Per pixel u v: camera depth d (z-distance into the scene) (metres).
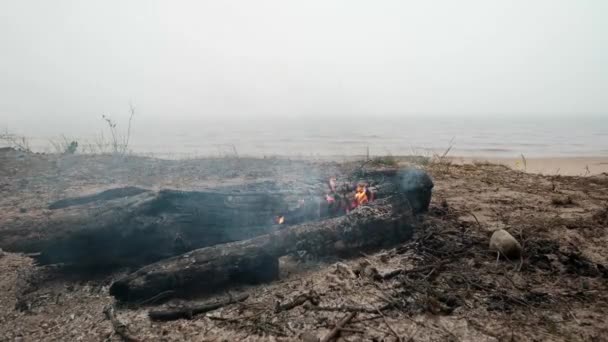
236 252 3.31
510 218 4.99
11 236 3.46
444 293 3.00
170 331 2.66
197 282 3.15
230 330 2.62
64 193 6.71
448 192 6.63
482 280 3.24
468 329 2.55
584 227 4.61
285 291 3.16
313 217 4.41
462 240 4.12
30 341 2.67
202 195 3.96
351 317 2.65
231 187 5.34
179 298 3.11
